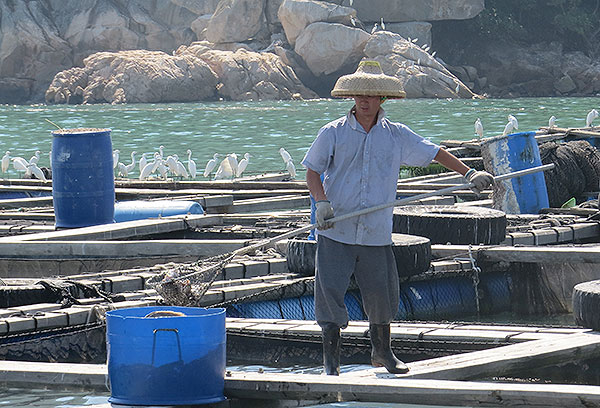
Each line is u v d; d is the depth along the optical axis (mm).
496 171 30219
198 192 34594
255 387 12953
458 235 22891
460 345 16203
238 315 18812
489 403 12359
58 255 23797
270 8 135750
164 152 66062
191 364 12562
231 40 134125
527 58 140625
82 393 15023
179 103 122625
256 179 40250
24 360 16328
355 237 13438
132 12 139875
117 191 35000
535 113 96562
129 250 23594
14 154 66125
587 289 16547
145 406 12531
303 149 65938
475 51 143250
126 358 12562
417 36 135750
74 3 140125
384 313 13805
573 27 144250
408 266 20328
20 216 30125
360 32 126500
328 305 13633
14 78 135875
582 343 15281
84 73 128750
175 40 140625
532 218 27516
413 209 24609
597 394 11984
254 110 105938
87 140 26500
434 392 12453
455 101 118562
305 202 33750
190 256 23469
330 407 13914
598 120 87188
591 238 25688
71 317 16969
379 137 13375
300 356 16844
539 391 12164
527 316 22219
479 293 22016
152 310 13609
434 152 13461
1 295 18125
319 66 128750
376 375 13766
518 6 147500
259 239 24594
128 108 113250
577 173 33875
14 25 135375
